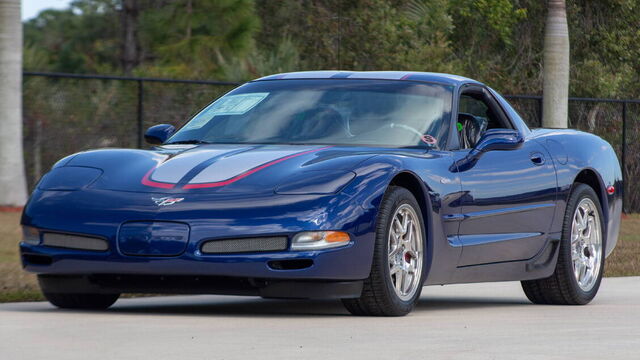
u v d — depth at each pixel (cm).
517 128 1348
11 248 1712
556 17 3120
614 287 1614
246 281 1022
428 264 1118
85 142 2733
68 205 1050
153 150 1145
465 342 831
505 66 4950
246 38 3341
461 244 1168
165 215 1012
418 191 1113
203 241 1002
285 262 1005
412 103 1228
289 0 4184
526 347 805
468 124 1297
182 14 3378
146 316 1021
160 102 2767
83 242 1038
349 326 941
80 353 733
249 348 771
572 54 4972
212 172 1053
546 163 1334
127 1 3975
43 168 2697
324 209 1009
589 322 1034
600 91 4822
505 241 1248
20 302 1211
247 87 1306
